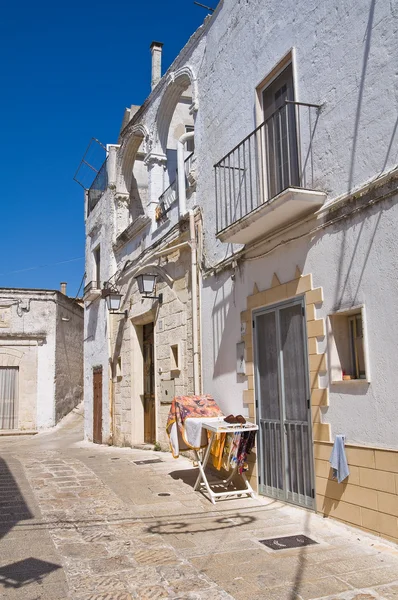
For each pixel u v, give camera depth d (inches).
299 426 237.9
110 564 171.6
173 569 166.4
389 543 181.8
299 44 253.4
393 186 189.8
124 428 506.3
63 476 318.7
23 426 808.9
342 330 219.3
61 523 218.2
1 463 372.8
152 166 463.5
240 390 292.2
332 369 215.9
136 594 148.9
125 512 234.8
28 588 154.1
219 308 322.0
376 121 201.2
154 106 464.8
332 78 227.6
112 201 581.3
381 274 193.5
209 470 319.9
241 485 281.6
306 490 230.4
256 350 276.5
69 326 924.6
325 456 216.7
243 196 301.1
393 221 189.6
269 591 149.2
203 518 224.1
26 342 829.2
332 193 222.8
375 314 195.2
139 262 479.2
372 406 194.2
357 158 210.1
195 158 370.6
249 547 185.3
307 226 236.8
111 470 338.0
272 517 223.0
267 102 289.4
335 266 218.2
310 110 239.8
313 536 195.2
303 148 243.8
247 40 306.0
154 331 439.2
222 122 333.1
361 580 154.6
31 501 255.4
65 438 731.4
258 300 274.8
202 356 343.6
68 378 909.2
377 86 201.8
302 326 238.7
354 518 199.0
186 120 517.7
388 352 188.4
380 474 188.1
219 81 340.5
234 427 259.9
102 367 592.7
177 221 402.0
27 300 837.2
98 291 610.5
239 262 297.1
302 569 163.9
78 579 160.1
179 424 286.0
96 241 648.4
